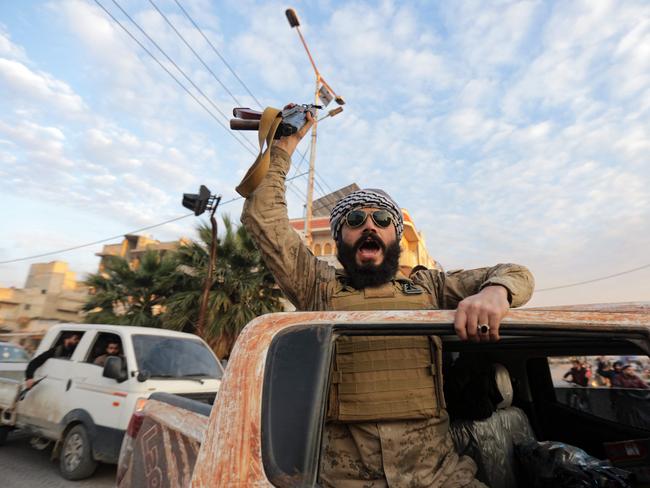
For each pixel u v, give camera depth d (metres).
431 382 1.25
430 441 1.21
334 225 1.61
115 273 12.21
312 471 0.80
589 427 2.02
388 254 1.48
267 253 1.54
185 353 5.33
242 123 1.55
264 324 1.00
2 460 5.25
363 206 1.53
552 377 2.14
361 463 1.15
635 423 1.90
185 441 1.32
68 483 4.46
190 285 11.68
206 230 11.52
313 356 0.93
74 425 4.79
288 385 0.90
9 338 26.41
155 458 1.51
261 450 0.82
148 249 12.54
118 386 4.50
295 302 1.61
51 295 30.55
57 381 5.15
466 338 0.96
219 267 10.91
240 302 10.63
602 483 1.46
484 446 1.70
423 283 1.51
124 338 4.91
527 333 1.00
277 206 1.58
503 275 1.19
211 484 0.80
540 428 2.13
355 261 1.47
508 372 2.03
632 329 0.97
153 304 12.08
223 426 0.86
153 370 4.74
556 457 1.61
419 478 1.15
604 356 1.93
